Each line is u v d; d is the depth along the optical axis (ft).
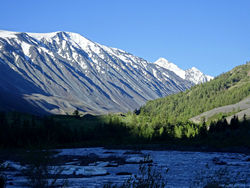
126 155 190.49
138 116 623.77
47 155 42.39
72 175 85.05
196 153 207.21
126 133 467.93
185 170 98.78
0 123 379.14
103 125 538.88
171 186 60.49
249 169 98.32
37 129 348.79
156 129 450.71
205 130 370.32
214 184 43.27
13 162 116.78
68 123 550.36
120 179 73.87
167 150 246.68
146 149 261.24
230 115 606.55
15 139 291.58
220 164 120.98
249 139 282.15
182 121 538.47
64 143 358.02
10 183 63.05
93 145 336.08
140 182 29.17
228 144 269.44
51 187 43.32
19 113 553.23
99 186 60.49
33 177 41.86
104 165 122.11
